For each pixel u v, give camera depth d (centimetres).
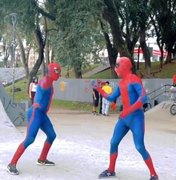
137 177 751
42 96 767
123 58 721
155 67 4188
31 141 758
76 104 3497
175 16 3750
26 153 934
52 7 2855
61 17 2591
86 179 725
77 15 2462
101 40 3228
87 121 1892
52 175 746
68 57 3002
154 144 1184
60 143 1108
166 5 3631
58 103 3712
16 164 782
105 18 2761
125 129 735
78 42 2773
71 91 3988
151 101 2973
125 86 712
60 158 902
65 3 2509
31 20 2814
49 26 3444
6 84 5850
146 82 3084
